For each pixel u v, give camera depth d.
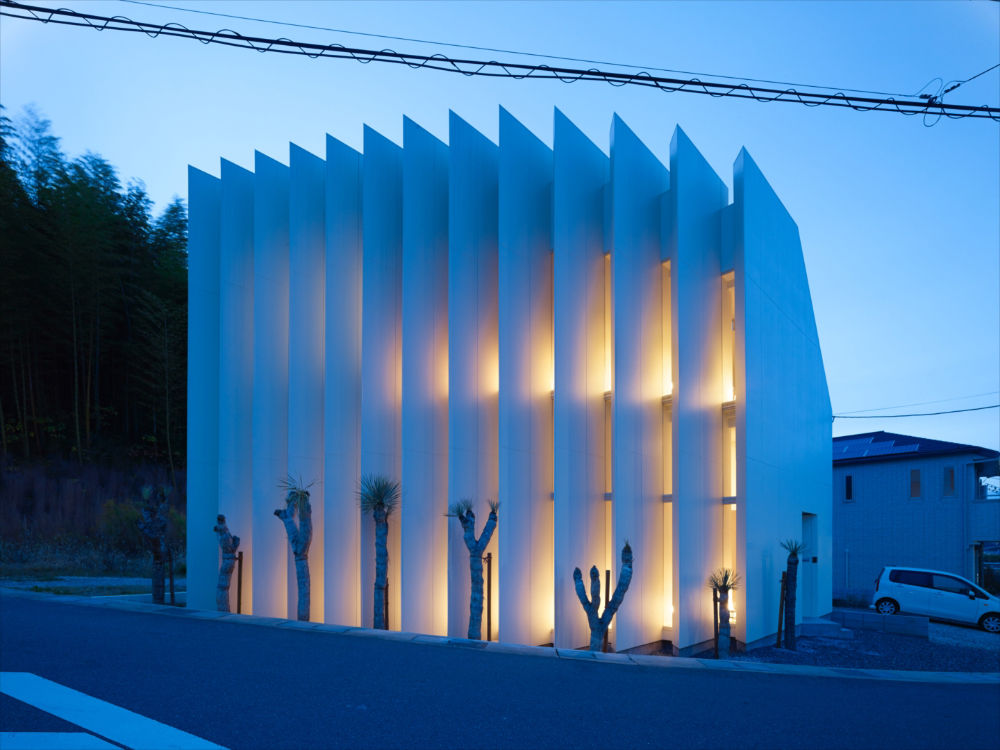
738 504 14.33
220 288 17.66
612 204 14.36
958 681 10.34
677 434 13.90
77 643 8.02
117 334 34.47
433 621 14.83
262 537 16.61
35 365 31.38
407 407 14.80
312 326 16.84
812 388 20.30
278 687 6.46
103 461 31.59
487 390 15.22
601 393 15.11
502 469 13.95
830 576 21.83
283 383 17.64
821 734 6.31
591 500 14.57
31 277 29.75
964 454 29.58
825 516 21.69
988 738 6.69
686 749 5.56
